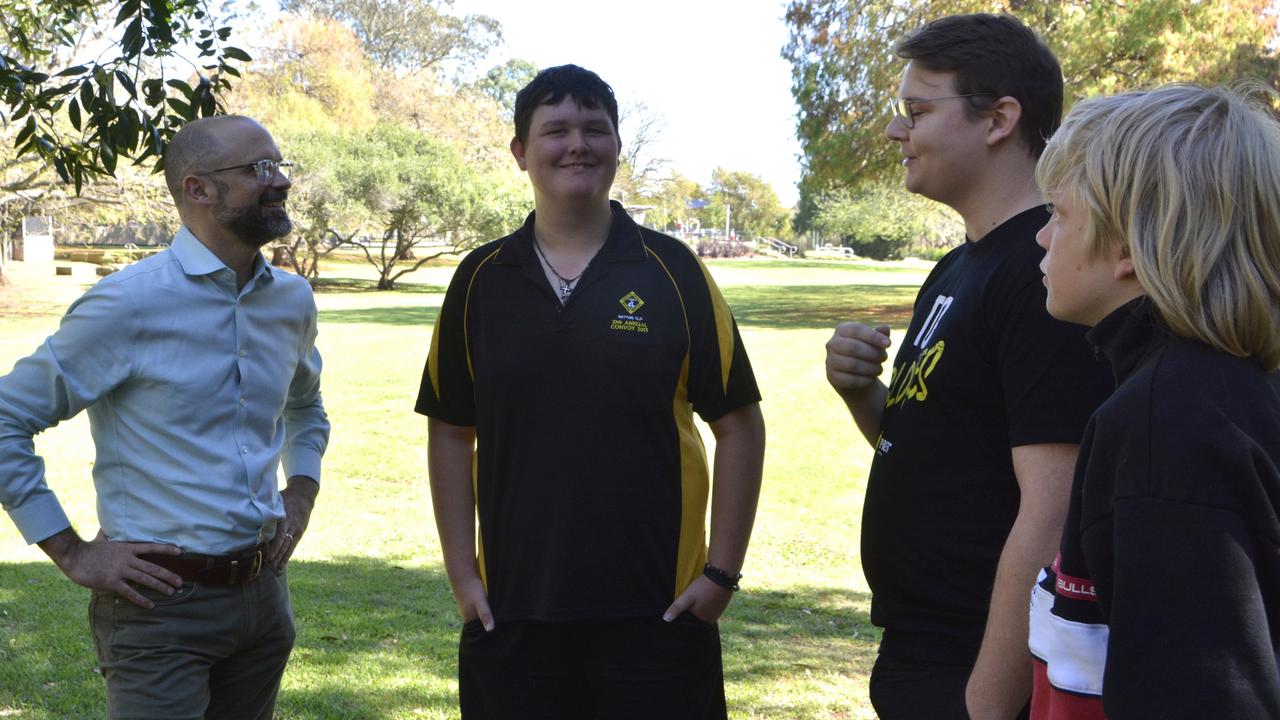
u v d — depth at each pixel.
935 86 1.95
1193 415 1.14
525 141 2.69
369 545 7.34
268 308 2.74
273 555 2.71
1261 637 1.08
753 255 85.88
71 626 5.13
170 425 2.55
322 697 4.33
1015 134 1.92
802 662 4.95
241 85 39.97
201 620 2.56
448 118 52.00
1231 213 1.17
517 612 2.63
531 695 2.67
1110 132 1.27
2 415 2.46
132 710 2.52
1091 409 1.67
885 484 2.01
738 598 6.17
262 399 2.70
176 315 2.57
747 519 2.75
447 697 4.37
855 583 6.59
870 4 22.81
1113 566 1.16
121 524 2.57
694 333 2.66
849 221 56.34
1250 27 19.80
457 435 2.88
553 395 2.59
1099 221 1.28
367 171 39.97
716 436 2.79
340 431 11.53
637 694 2.63
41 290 34.56
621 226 2.71
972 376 1.85
